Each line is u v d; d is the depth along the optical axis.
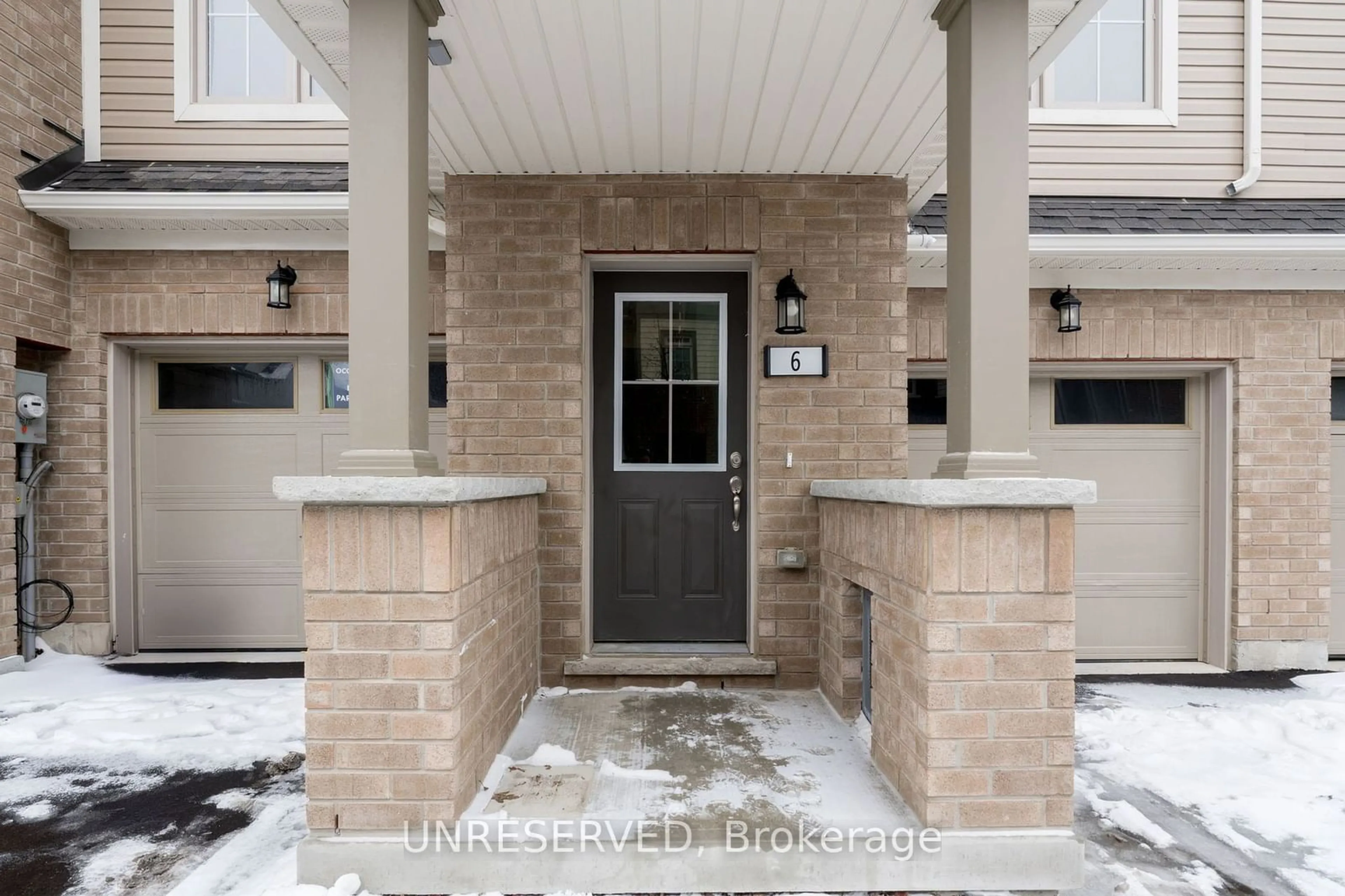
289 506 5.10
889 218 3.89
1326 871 2.42
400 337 2.27
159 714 3.78
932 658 2.19
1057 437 5.14
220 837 2.60
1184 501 5.12
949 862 2.18
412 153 2.30
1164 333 4.89
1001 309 2.33
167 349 5.04
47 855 2.48
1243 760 3.30
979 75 2.34
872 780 2.60
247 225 4.68
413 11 2.31
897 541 2.47
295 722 3.68
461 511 2.27
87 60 5.16
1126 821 2.74
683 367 4.10
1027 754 2.20
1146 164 5.30
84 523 4.81
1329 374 4.92
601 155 3.66
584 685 3.78
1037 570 2.19
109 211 4.47
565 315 3.85
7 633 4.43
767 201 3.88
